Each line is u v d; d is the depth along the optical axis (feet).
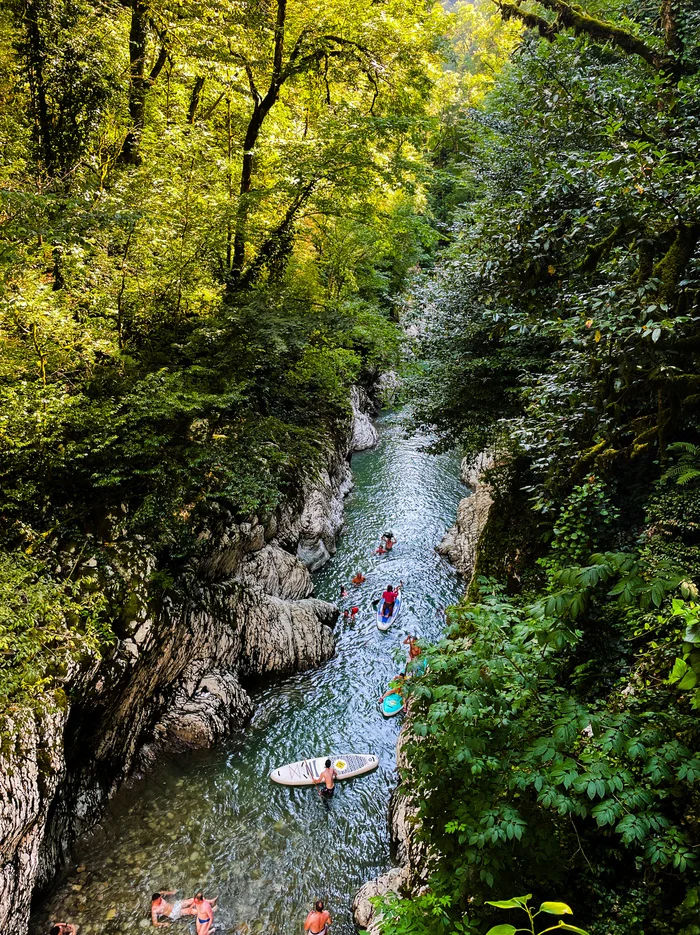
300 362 55.77
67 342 35.94
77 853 32.71
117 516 37.83
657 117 23.75
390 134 48.91
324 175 48.52
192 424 42.09
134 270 40.52
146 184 38.63
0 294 31.24
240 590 46.88
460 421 49.90
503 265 28.02
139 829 34.78
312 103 59.72
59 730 29.19
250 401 50.98
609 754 16.76
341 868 33.71
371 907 29.89
